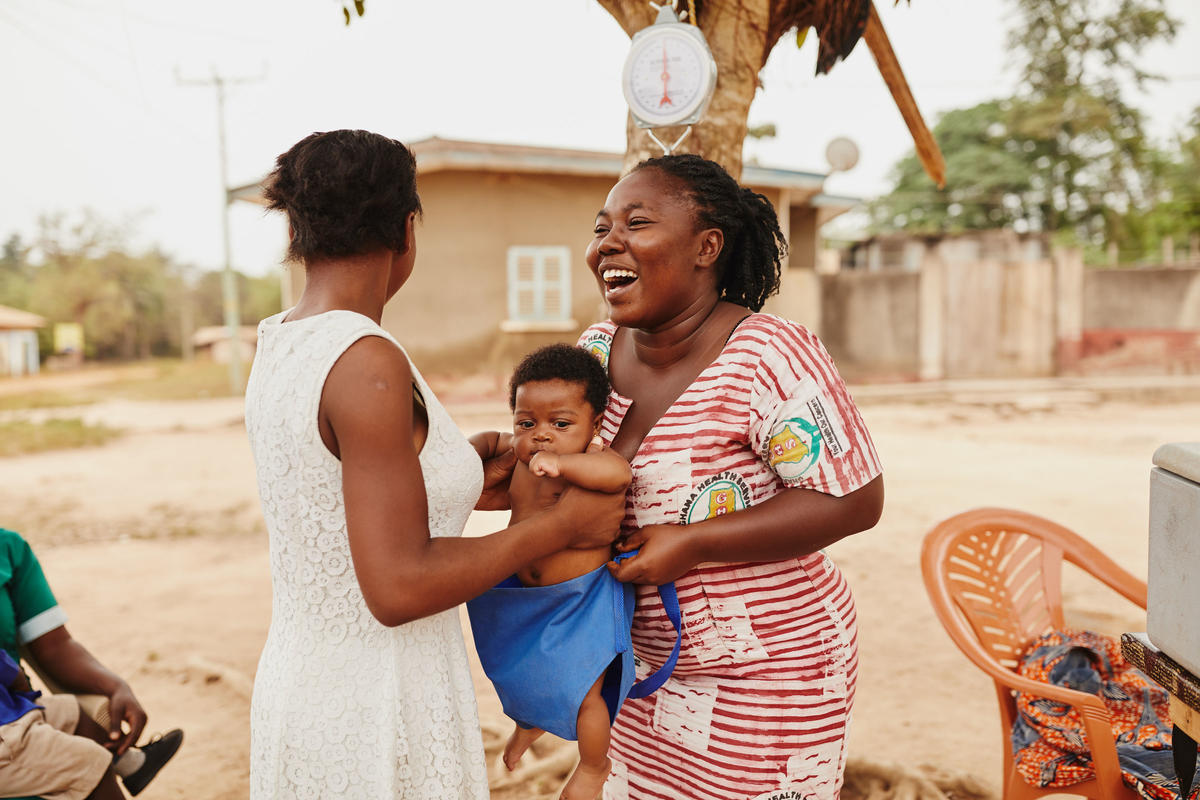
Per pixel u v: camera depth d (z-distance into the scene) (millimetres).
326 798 1520
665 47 2398
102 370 44500
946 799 3094
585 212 15750
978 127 30828
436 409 1517
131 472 11094
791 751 1787
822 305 18438
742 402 1694
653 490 1746
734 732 1802
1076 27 27125
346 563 1481
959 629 2350
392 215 1497
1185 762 1693
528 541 1492
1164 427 12984
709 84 2369
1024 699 2383
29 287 59031
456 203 15391
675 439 1728
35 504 9141
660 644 1854
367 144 1479
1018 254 23609
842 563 6129
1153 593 1653
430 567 1366
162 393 24422
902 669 4336
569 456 1595
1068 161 28500
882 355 18719
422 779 1562
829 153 9188
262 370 1510
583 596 1656
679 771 1901
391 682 1521
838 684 1828
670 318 1801
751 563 1751
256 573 6395
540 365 1697
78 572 6500
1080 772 2230
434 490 1521
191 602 5727
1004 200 30062
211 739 3820
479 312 15578
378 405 1362
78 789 2256
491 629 1729
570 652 1647
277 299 69312
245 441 13875
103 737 2506
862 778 3230
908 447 11453
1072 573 5832
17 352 42125
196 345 53031
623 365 1942
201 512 8539
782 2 2904
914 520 7398
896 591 5500
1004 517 2686
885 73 3354
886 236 23938
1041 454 10836
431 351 15555
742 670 1789
